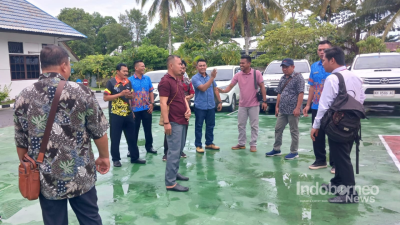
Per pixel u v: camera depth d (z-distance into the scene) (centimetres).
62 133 194
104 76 2842
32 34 1552
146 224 300
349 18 2639
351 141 333
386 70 866
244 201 350
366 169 447
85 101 199
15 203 354
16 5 1596
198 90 550
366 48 2638
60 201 204
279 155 532
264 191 378
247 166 476
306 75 969
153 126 816
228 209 331
